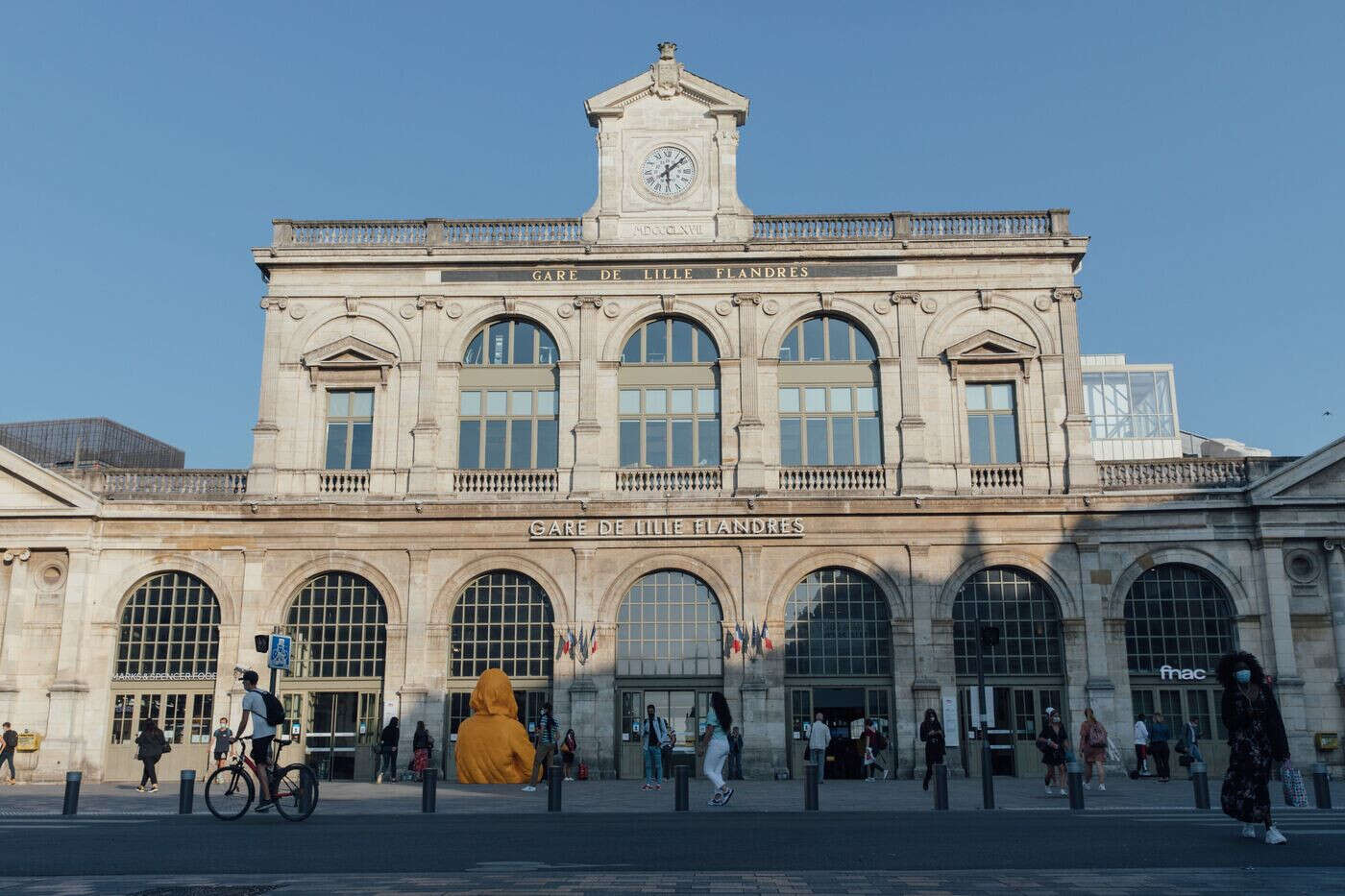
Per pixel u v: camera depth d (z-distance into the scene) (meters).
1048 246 36.72
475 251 37.09
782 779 33.62
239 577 35.25
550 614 35.12
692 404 36.72
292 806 19.14
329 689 34.81
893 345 36.62
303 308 37.19
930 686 34.09
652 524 35.16
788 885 11.23
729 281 37.03
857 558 35.06
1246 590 34.50
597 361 36.62
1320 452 34.44
